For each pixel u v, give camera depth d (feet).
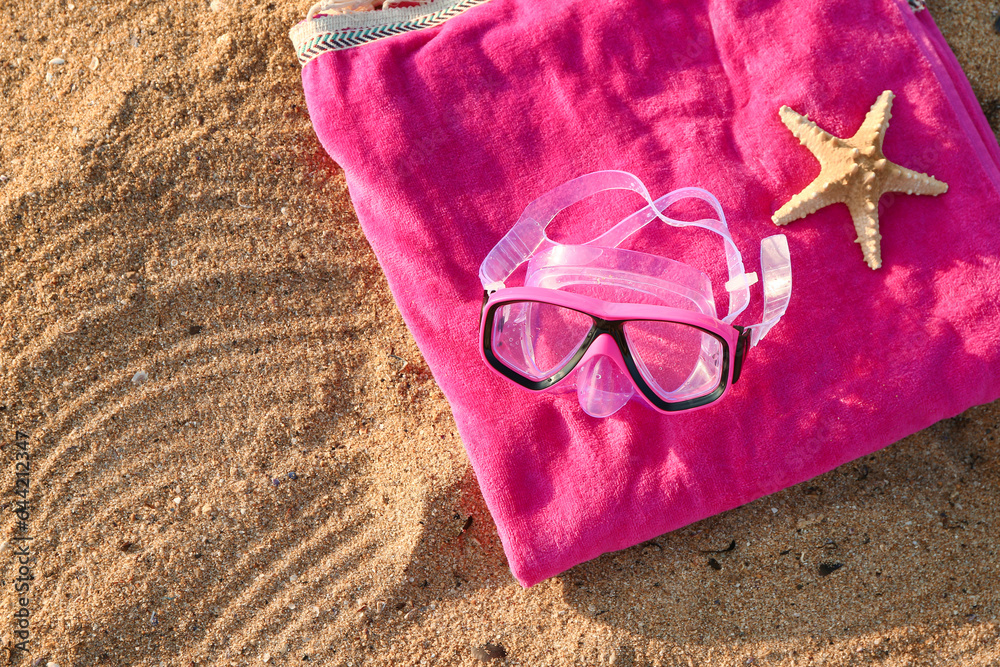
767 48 3.51
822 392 3.43
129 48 3.74
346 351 3.65
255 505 3.57
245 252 3.66
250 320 3.65
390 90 3.53
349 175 3.55
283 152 3.69
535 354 3.40
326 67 3.54
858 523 3.53
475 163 3.54
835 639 3.48
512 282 3.52
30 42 3.78
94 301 3.62
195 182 3.67
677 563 3.53
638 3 3.54
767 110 3.50
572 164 3.53
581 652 3.50
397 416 3.62
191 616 3.52
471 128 3.54
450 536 3.54
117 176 3.66
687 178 3.50
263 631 3.52
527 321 3.36
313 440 3.61
